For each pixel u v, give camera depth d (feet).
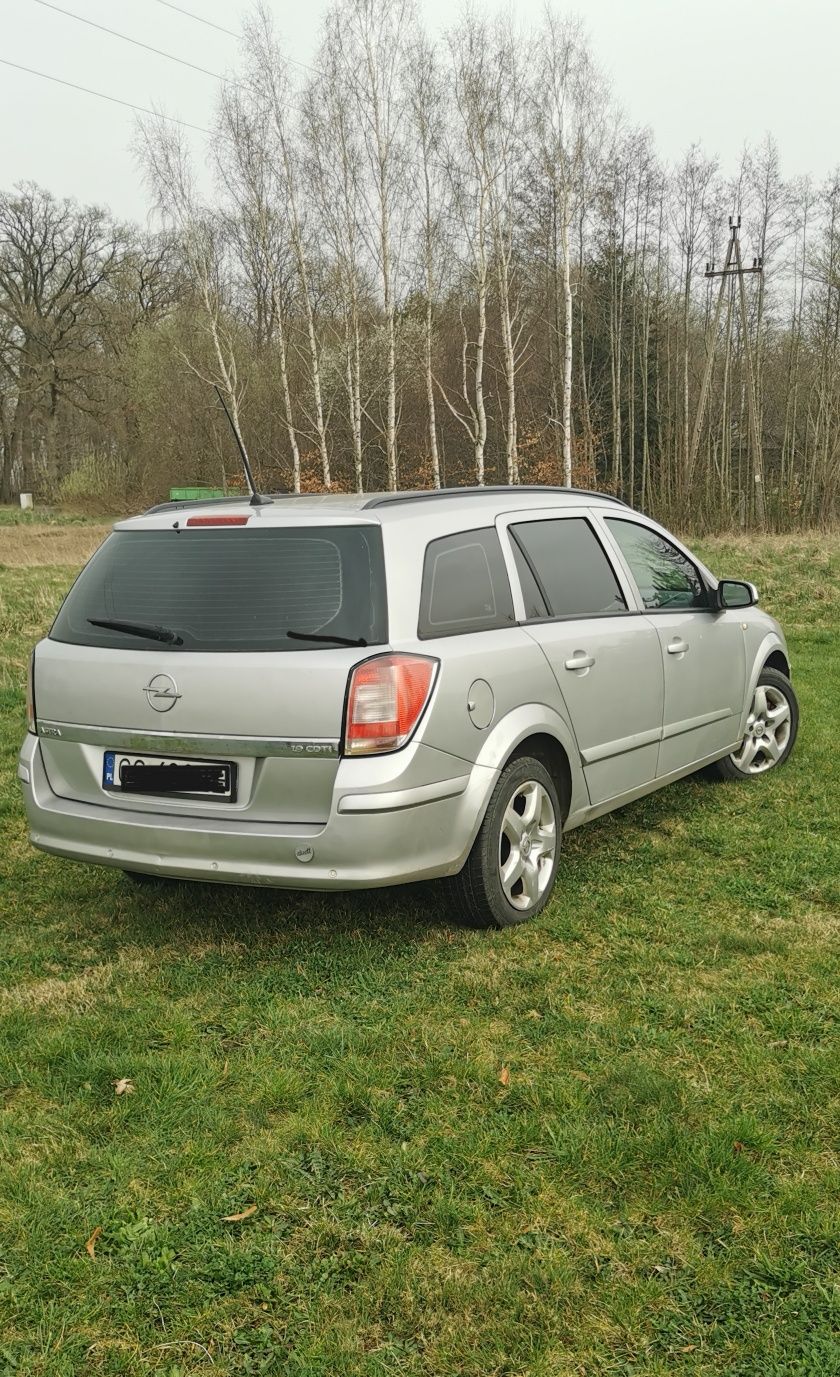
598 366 161.38
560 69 102.89
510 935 13.64
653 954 12.98
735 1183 8.57
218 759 12.26
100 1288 7.67
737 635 19.47
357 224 108.99
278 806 12.04
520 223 116.26
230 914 14.58
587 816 15.43
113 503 181.27
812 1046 10.73
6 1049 11.09
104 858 12.94
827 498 141.59
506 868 13.76
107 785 13.00
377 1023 11.41
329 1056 10.73
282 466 146.20
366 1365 6.93
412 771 11.90
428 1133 9.42
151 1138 9.44
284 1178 8.88
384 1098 9.96
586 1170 8.83
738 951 13.17
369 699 11.68
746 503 143.43
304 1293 7.58
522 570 14.48
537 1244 7.99
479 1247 7.98
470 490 14.62
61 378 189.06
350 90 105.81
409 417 145.89
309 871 11.87
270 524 12.57
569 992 12.07
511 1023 11.38
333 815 11.67
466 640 12.92
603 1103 9.75
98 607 13.23
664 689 16.85
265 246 112.37
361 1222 8.30
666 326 161.07
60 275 189.16
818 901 14.84
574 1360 6.96
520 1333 7.16
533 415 145.48
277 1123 9.70
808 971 12.50
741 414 158.61
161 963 13.15
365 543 12.31
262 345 148.15
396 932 13.83
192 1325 7.31
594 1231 8.13
